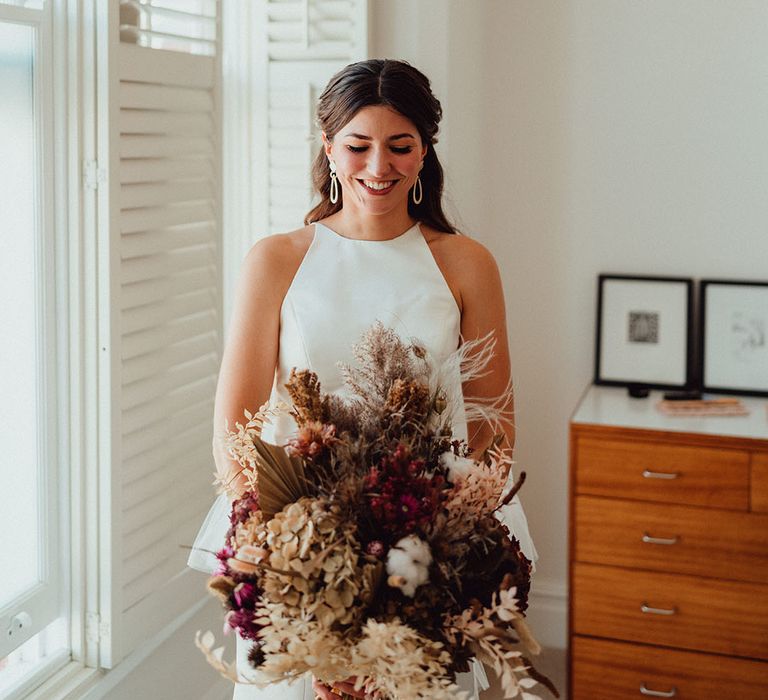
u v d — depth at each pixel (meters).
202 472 2.59
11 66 2.01
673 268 3.27
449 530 1.31
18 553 2.12
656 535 2.83
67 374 2.19
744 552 2.77
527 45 3.28
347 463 1.33
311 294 1.92
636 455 2.81
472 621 1.29
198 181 2.50
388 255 1.96
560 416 3.43
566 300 3.37
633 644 2.89
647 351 3.25
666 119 3.21
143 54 2.23
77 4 2.08
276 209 2.95
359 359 1.46
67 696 2.16
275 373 1.99
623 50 3.21
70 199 2.14
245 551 1.31
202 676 2.75
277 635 1.29
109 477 2.20
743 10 3.11
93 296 2.16
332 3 2.83
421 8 2.89
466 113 3.16
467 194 3.21
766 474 2.72
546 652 3.44
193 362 2.55
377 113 1.76
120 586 2.26
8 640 2.06
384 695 1.40
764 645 2.78
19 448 2.11
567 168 3.31
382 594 1.29
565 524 3.46
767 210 3.17
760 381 3.15
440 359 1.88
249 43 2.91
